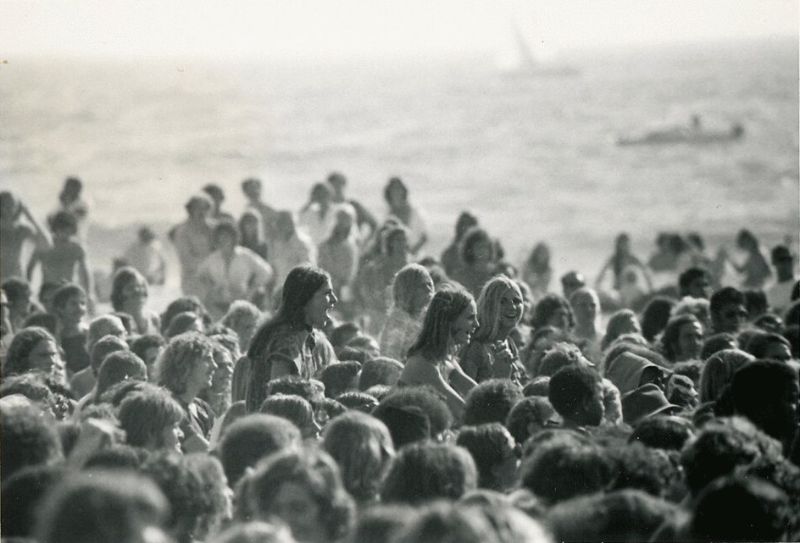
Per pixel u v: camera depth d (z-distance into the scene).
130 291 22.91
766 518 9.16
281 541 8.16
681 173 118.44
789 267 31.11
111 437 11.59
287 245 30.80
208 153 147.75
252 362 15.35
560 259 72.38
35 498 9.79
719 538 9.18
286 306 15.47
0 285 24.20
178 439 13.02
